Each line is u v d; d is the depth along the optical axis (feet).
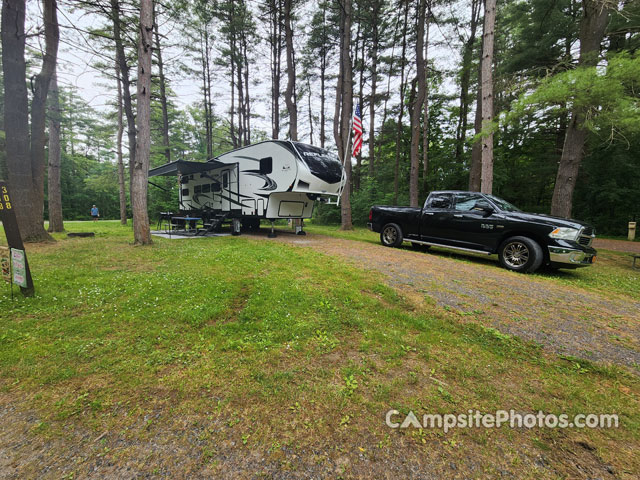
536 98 22.02
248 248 24.48
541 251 18.42
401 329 10.23
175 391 6.77
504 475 4.92
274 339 9.20
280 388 6.91
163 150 62.69
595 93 20.22
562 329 10.65
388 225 27.61
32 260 18.75
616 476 4.94
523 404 6.74
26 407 6.15
